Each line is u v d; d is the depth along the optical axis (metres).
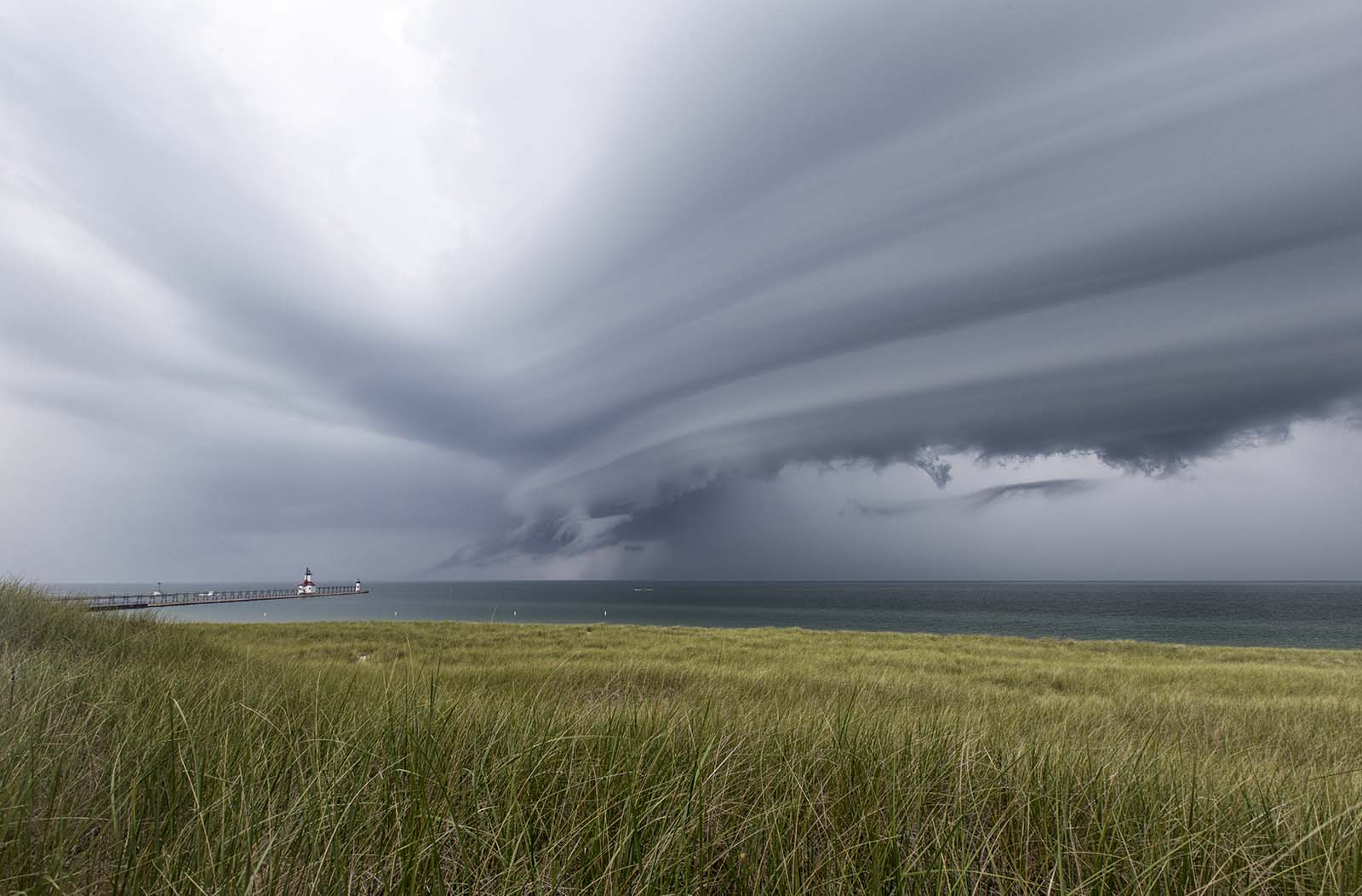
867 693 8.84
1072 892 2.37
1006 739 4.34
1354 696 12.95
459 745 3.36
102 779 2.69
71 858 2.23
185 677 4.98
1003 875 2.54
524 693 4.78
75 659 6.77
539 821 2.72
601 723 3.82
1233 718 9.13
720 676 11.11
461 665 11.34
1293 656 22.30
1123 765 3.72
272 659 9.62
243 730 3.32
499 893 2.21
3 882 1.99
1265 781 3.69
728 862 2.63
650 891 2.27
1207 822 3.07
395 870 2.27
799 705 5.82
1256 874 2.57
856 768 3.37
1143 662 19.16
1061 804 3.08
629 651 17.94
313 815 2.46
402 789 2.77
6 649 5.45
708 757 3.32
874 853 2.55
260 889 2.04
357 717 3.70
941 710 6.13
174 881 2.03
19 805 2.21
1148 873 2.54
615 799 2.87
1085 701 10.38
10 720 3.03
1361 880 2.47
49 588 14.09
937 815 3.00
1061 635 46.06
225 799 2.34
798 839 2.68
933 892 2.49
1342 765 4.98
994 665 16.83
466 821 2.62
